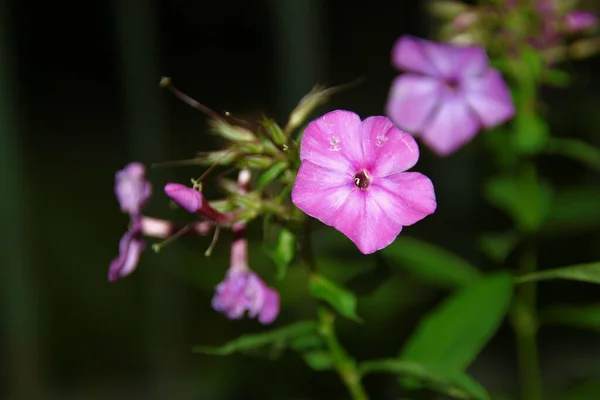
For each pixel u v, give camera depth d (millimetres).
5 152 614
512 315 528
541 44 507
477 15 510
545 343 740
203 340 688
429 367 437
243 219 417
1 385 666
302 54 609
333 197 395
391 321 579
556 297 726
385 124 396
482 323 457
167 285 675
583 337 743
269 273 548
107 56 1444
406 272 539
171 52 1349
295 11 604
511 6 504
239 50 1351
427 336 459
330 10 1141
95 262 926
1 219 626
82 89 1445
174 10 1320
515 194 524
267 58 1346
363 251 395
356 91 1139
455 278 496
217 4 1319
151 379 744
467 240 645
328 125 396
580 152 515
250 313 424
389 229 395
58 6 1418
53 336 809
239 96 1351
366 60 1149
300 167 395
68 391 740
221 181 424
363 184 398
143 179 423
